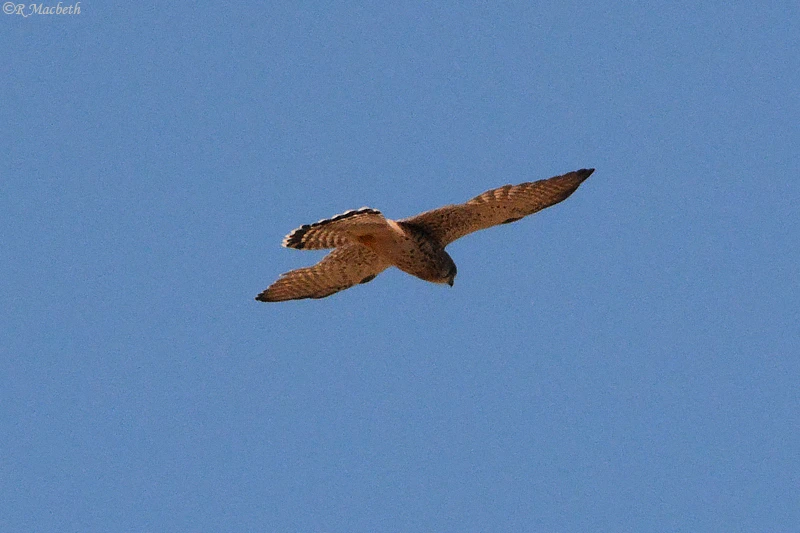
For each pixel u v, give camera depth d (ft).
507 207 58.23
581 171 57.36
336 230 56.29
